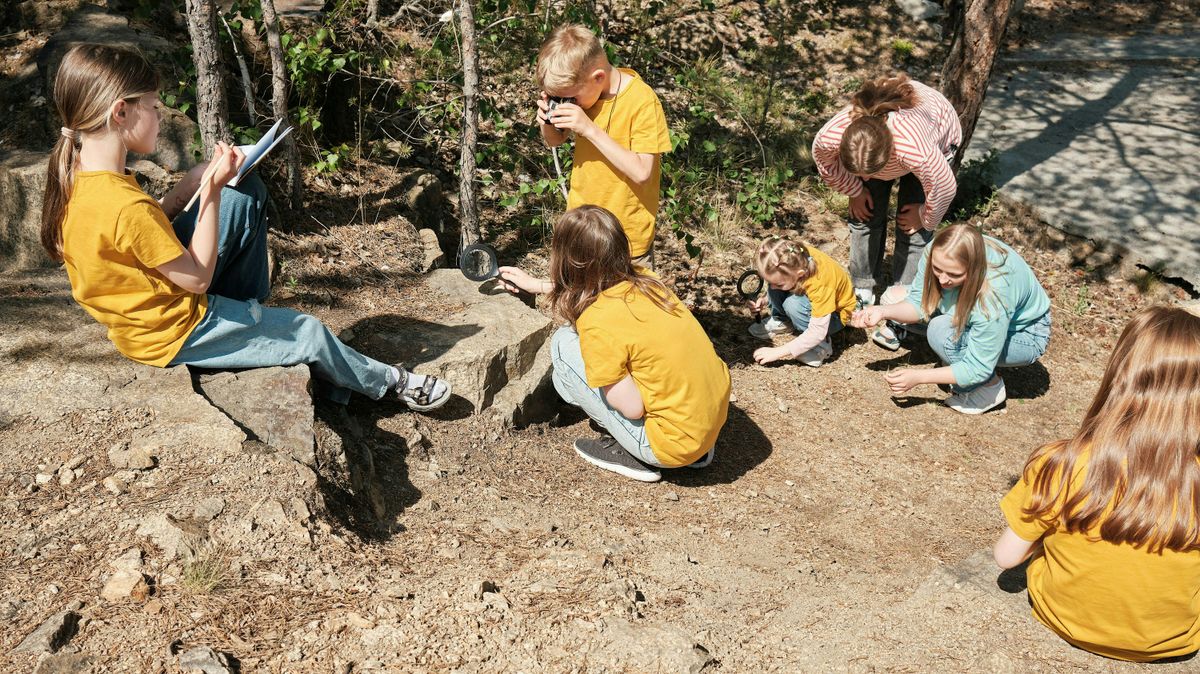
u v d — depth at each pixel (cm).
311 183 538
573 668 259
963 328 456
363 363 360
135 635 246
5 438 303
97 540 272
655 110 382
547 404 432
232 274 345
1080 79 918
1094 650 275
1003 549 281
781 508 388
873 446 454
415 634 263
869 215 541
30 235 445
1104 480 248
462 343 408
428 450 376
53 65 499
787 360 535
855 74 888
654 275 417
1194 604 256
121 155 293
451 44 642
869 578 336
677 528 359
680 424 358
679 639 272
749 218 684
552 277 353
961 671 272
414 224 556
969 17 668
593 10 731
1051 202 718
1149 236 679
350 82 597
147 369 336
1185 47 978
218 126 439
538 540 331
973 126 698
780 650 284
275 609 263
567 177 630
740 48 888
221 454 305
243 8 513
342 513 315
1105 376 261
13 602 251
